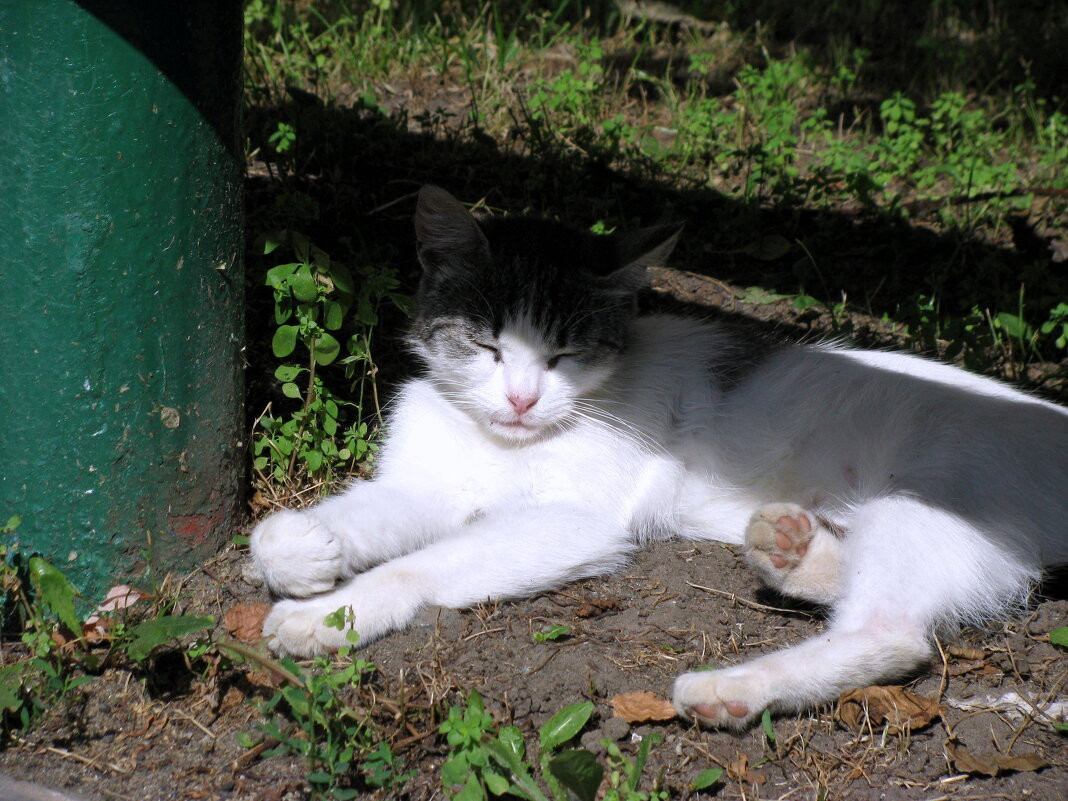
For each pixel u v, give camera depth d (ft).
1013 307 4.45
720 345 3.99
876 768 3.42
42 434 3.51
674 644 3.61
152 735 3.43
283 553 3.58
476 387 3.82
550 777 3.29
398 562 3.64
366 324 3.96
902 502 3.68
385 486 3.81
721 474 3.91
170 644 3.52
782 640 3.63
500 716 3.45
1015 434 3.74
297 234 3.85
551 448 3.82
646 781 3.39
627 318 3.90
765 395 3.92
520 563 3.67
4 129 3.40
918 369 3.94
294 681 3.41
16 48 3.37
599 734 3.44
